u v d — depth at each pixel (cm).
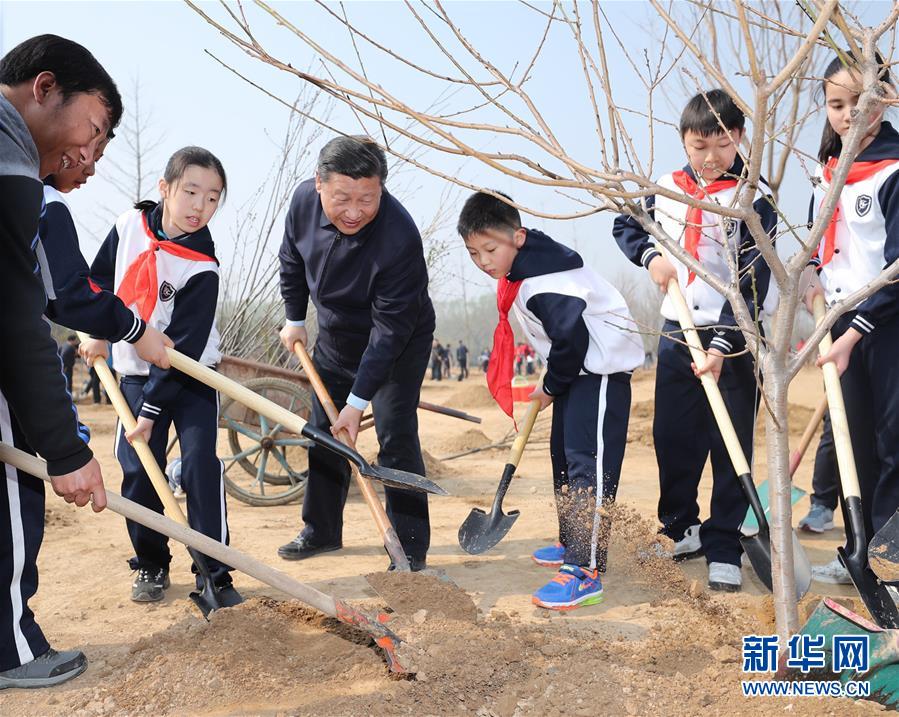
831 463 454
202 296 323
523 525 481
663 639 278
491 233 330
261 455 532
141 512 242
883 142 318
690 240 357
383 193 339
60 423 227
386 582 298
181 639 265
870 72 184
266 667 252
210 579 303
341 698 232
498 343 375
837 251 331
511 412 377
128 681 245
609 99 202
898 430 317
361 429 533
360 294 345
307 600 246
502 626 283
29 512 249
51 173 235
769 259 203
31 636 250
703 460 395
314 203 347
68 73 216
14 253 211
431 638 262
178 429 327
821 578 366
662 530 407
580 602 324
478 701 232
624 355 336
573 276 334
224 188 323
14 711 232
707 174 347
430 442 869
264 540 441
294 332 394
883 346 318
